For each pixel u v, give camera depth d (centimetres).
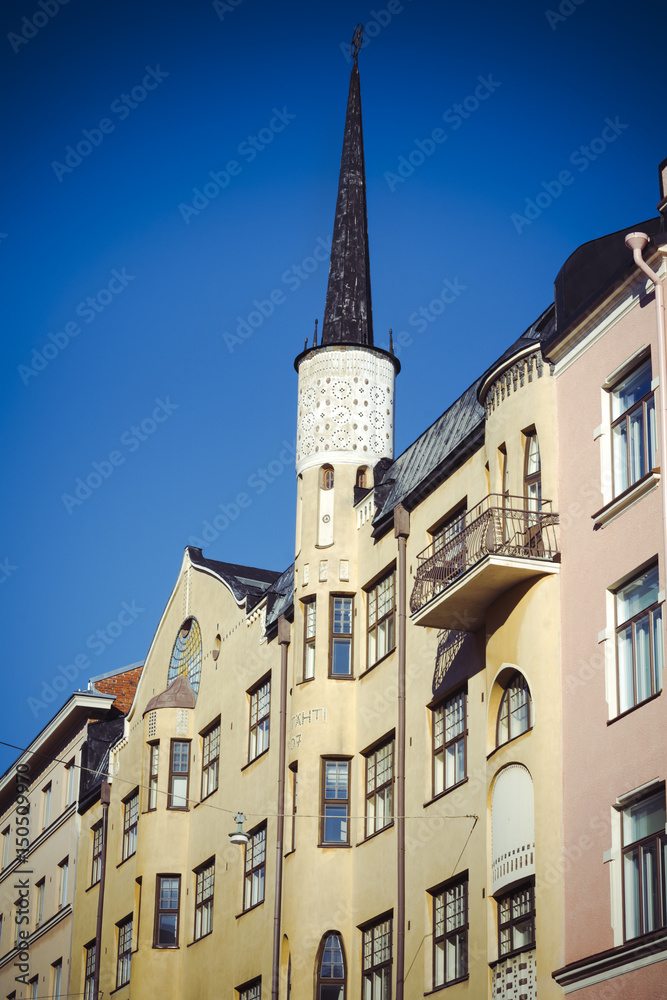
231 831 3909
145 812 4312
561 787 2589
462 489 3156
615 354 2673
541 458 2808
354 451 3662
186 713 4366
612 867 2423
